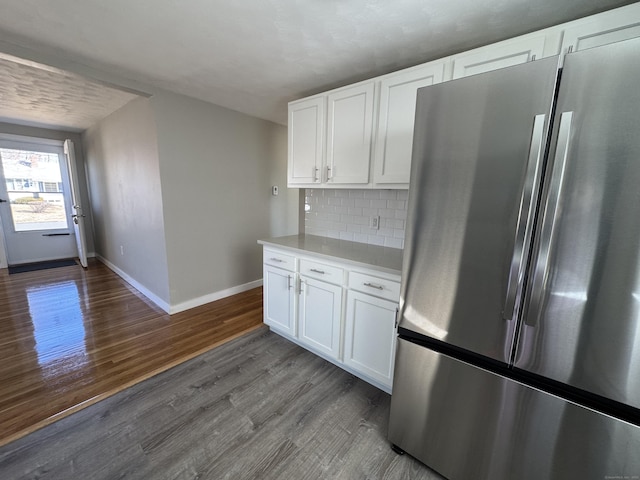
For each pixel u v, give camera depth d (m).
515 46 1.40
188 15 1.46
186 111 2.73
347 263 1.84
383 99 1.84
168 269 2.82
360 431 1.54
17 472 1.26
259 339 2.47
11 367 1.99
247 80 2.30
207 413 1.63
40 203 4.62
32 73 2.27
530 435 1.04
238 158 3.27
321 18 1.47
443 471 1.28
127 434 1.47
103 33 1.65
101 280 3.85
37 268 4.36
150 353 2.21
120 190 3.54
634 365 0.84
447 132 1.11
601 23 1.21
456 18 1.45
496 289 1.06
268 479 1.27
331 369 2.07
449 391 1.22
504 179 1.00
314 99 2.23
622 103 0.79
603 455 0.92
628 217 0.81
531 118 0.93
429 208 1.19
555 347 0.96
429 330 1.25
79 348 2.25
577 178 0.87
